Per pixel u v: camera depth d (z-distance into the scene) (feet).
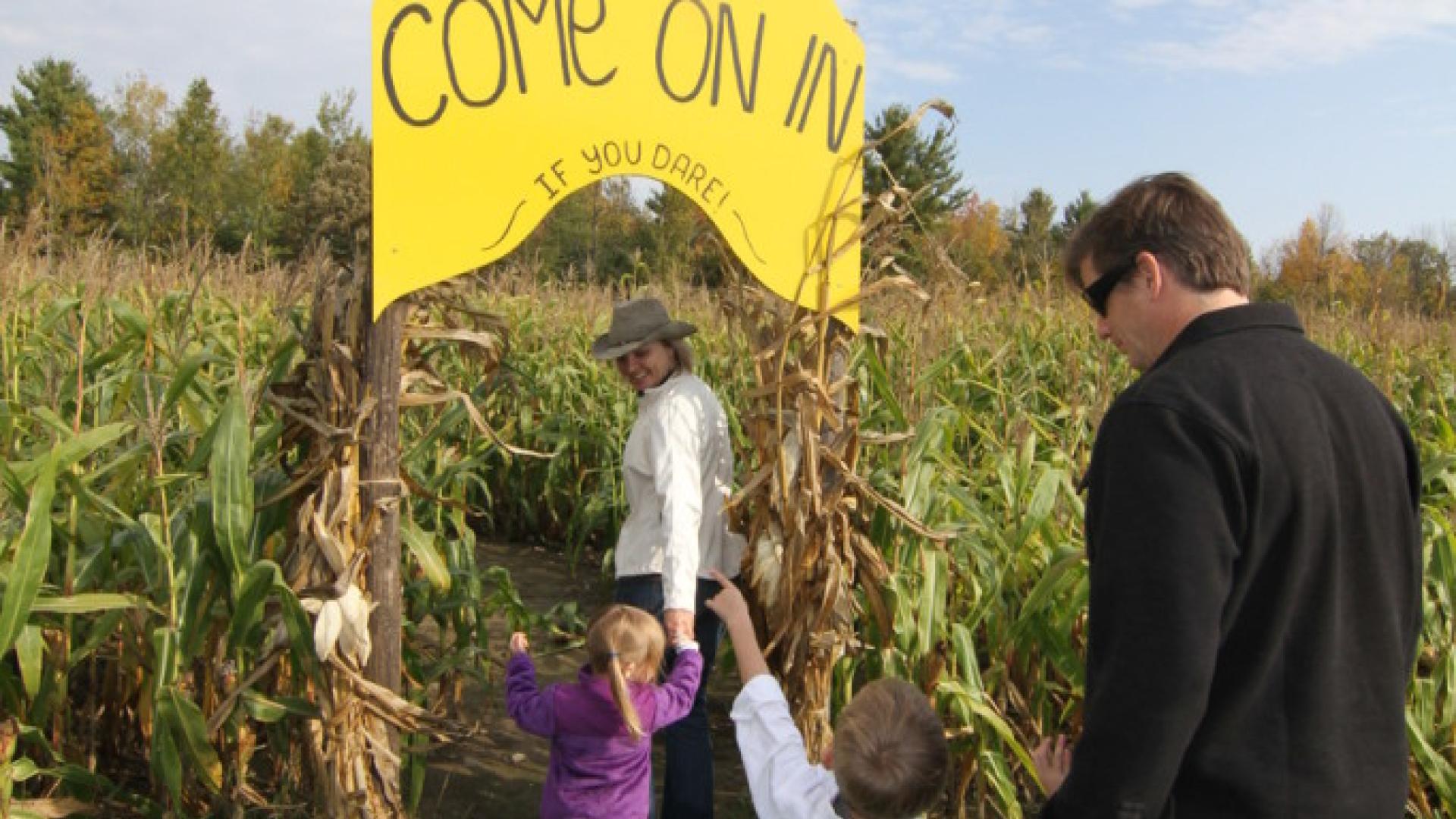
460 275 9.24
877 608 11.24
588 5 8.78
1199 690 4.43
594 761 9.37
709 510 10.56
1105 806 4.64
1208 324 5.08
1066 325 22.54
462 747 13.46
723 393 20.63
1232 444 4.58
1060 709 12.76
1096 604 4.81
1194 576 4.46
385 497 8.62
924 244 12.82
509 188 8.51
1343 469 4.87
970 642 11.03
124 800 10.85
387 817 9.21
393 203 8.05
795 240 10.13
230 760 10.07
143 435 9.95
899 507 10.69
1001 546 11.79
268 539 10.51
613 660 8.98
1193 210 5.21
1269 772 4.70
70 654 9.79
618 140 9.03
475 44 8.30
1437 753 11.21
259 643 9.84
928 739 6.28
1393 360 21.68
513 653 10.05
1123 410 4.89
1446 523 11.80
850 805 6.39
